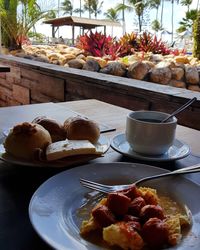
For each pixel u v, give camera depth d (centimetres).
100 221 46
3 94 351
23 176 67
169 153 80
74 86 228
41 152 68
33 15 447
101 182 63
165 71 245
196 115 146
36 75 274
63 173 62
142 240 43
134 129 78
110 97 197
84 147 70
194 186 60
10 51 415
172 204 56
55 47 450
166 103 160
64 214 51
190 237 45
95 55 362
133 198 51
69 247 41
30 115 116
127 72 259
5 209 54
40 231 44
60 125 81
